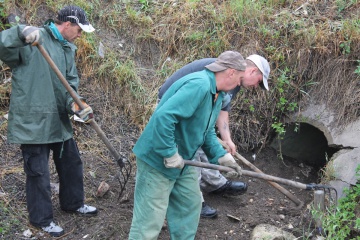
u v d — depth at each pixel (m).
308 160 5.60
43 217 4.03
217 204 4.72
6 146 4.85
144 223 3.59
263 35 5.60
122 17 5.86
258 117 5.43
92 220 4.29
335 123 5.08
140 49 5.73
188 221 3.84
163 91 4.00
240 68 3.36
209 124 3.53
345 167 4.66
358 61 5.10
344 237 4.10
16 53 3.59
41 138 3.75
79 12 3.76
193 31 5.73
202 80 3.30
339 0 5.77
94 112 5.29
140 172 3.55
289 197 4.52
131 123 5.32
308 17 5.72
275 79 5.40
